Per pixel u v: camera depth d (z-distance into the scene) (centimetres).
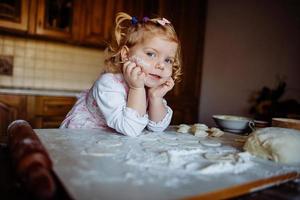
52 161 41
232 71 289
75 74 246
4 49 215
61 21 211
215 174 42
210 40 292
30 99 187
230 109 288
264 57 272
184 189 35
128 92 79
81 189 33
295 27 256
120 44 83
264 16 272
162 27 77
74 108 93
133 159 47
